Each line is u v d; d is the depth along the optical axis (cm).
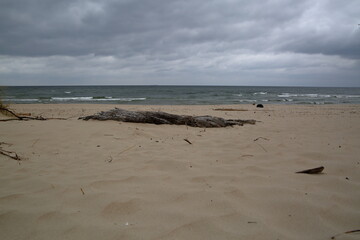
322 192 251
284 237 176
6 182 279
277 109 1641
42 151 421
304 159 374
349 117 1055
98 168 335
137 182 282
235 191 252
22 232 181
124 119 707
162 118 730
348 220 199
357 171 317
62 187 263
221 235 177
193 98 3500
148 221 196
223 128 706
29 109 1459
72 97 3616
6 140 472
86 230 183
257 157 394
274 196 241
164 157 390
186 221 195
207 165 349
